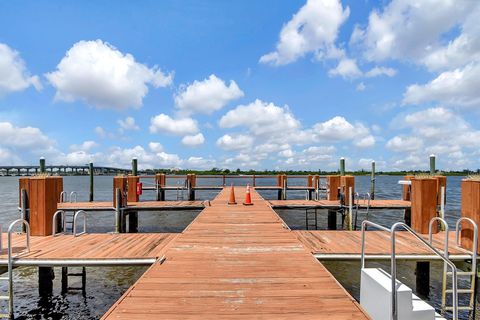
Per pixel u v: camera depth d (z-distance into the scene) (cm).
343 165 1897
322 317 328
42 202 770
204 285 414
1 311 660
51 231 788
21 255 589
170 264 505
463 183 639
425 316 329
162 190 2228
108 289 771
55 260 567
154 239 734
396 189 4106
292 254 566
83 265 566
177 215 2056
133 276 852
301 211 2148
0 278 553
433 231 793
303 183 4416
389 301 332
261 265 502
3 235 779
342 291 397
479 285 561
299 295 384
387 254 599
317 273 464
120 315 329
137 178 1492
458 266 645
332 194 1572
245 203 1285
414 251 611
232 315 332
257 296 381
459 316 590
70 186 4997
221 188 2303
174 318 324
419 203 793
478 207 595
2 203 2603
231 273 462
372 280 371
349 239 730
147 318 323
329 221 1520
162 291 394
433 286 742
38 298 722
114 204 1304
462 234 639
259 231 767
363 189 4094
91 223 1636
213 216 995
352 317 329
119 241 712
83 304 696
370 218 1756
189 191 2156
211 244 639
